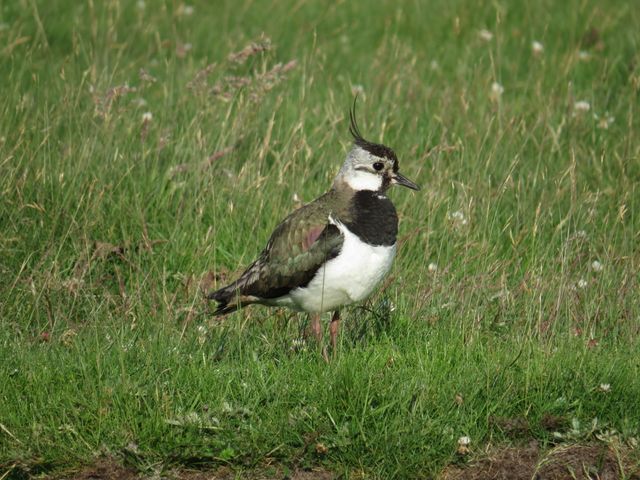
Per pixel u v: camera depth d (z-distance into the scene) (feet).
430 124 49.73
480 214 42.83
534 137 47.55
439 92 53.31
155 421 29.66
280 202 43.50
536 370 31.71
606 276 37.78
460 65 57.21
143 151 44.75
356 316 36.83
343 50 61.72
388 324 36.22
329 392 30.53
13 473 28.89
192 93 50.34
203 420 29.84
